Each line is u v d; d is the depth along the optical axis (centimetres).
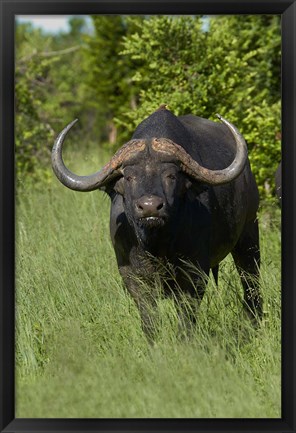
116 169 2305
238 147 2369
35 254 3133
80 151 5144
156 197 2134
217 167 2652
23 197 4200
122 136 5444
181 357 2170
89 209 3862
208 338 2317
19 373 2330
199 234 2459
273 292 2733
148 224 2148
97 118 7588
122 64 6981
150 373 2139
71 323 2444
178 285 2469
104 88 7081
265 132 4000
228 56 4034
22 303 2655
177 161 2281
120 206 2456
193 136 2650
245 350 2398
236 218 2773
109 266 2930
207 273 2525
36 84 5388
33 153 4909
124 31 7069
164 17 3997
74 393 2056
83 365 2172
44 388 2103
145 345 2372
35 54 5359
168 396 2012
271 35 4653
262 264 3078
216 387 2033
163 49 4031
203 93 3897
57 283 2795
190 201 2406
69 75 8406
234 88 4106
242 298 2825
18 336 2462
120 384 2083
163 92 3984
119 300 2669
